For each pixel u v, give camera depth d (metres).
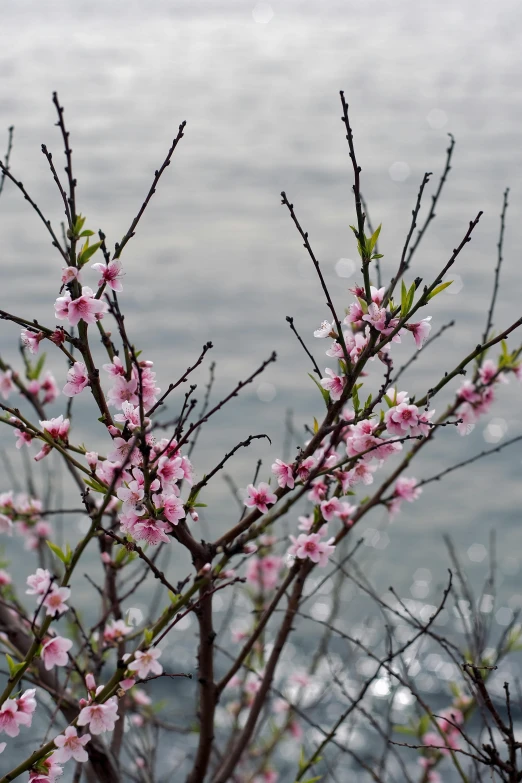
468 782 3.25
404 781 6.81
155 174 2.83
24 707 2.72
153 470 2.67
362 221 2.74
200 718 3.36
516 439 3.79
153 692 8.73
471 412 3.74
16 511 4.06
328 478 3.34
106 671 6.32
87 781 4.02
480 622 4.03
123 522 2.72
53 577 2.73
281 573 5.28
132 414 2.78
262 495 3.01
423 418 2.96
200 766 3.40
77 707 3.52
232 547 2.97
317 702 5.48
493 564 4.23
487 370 3.76
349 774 6.82
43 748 2.65
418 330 2.88
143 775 4.17
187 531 2.96
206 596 2.85
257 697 3.61
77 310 2.74
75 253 2.77
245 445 2.82
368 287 2.79
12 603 4.23
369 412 2.85
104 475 2.89
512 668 8.94
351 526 3.73
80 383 2.83
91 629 3.57
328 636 5.32
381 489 3.76
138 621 4.04
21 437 2.92
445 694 8.37
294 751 7.02
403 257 2.82
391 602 10.30
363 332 3.15
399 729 4.34
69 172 2.71
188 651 9.83
